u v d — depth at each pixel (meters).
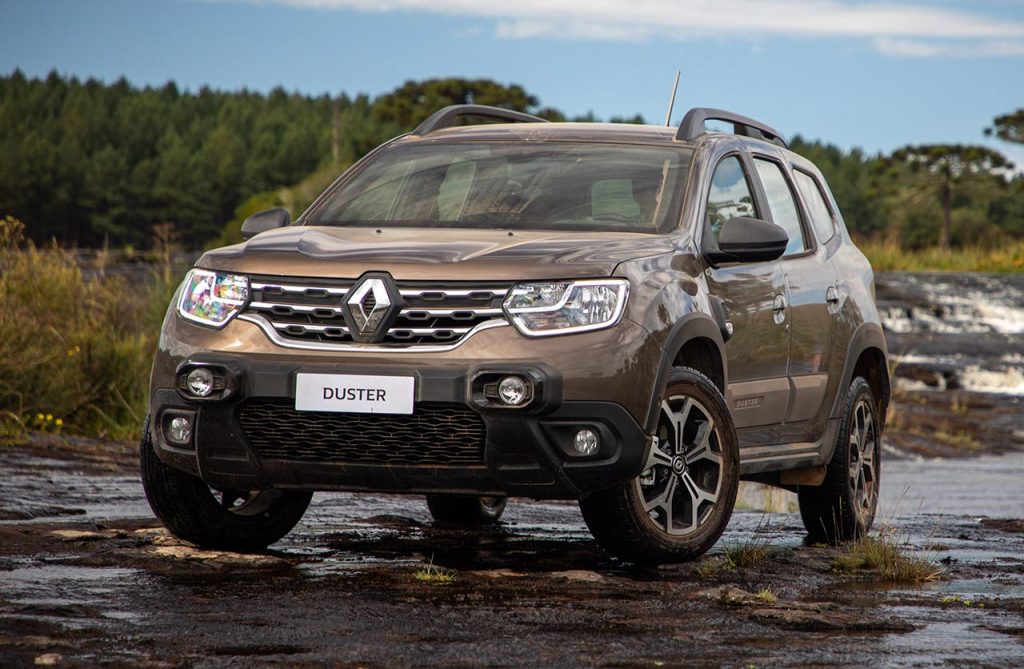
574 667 7.13
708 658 7.43
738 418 12.24
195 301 10.77
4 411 21.06
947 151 122.94
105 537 11.40
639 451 10.23
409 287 10.15
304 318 10.32
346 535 12.58
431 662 7.15
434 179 12.61
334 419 10.12
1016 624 8.76
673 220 11.77
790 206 14.14
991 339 49.59
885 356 15.26
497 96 124.75
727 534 14.35
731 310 12.01
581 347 10.03
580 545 12.35
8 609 8.24
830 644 7.90
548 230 11.55
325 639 7.66
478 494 10.18
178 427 10.68
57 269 25.66
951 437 33.72
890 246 75.81
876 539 13.41
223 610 8.47
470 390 9.84
